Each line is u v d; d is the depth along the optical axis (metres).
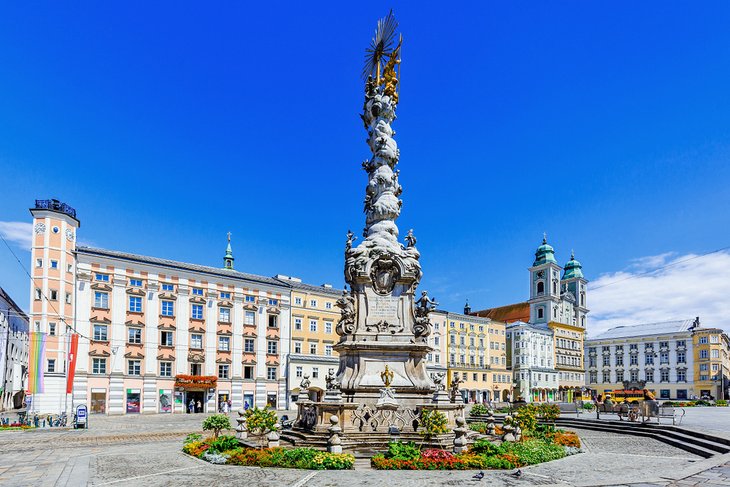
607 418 40.03
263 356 70.56
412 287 26.81
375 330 25.97
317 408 22.75
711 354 116.69
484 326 101.75
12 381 76.44
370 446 21.20
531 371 105.62
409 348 25.36
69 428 38.69
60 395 54.97
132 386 59.94
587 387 132.12
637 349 127.19
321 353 77.38
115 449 25.14
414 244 27.66
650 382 124.00
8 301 71.94
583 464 19.42
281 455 18.72
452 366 93.31
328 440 20.45
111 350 58.94
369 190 28.59
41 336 52.25
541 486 15.31
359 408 22.69
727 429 28.05
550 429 26.11
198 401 64.75
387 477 16.50
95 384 57.69
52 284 55.94
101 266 59.59
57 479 17.06
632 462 20.05
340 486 15.30
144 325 61.53
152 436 32.34
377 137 28.95
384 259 26.52
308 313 76.62
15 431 36.91
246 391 68.44
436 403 22.98
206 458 20.06
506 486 15.33
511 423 24.89
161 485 15.78
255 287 71.12
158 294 63.00
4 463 21.11
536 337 109.44
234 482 15.99
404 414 22.73
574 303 127.50
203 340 65.81
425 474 16.98
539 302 117.88
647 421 34.19
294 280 81.31
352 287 26.86
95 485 15.97
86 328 57.75
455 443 20.00
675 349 121.81
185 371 63.88
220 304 67.62
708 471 17.61
